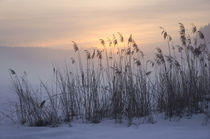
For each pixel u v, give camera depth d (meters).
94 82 6.99
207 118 6.27
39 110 6.93
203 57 7.38
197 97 6.98
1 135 5.51
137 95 6.96
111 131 5.62
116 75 6.99
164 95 7.00
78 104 7.02
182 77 7.00
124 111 6.91
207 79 7.48
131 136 5.18
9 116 7.41
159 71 7.27
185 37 7.27
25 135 5.46
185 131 5.39
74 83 7.06
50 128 6.05
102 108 7.01
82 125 6.27
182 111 6.87
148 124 6.14
